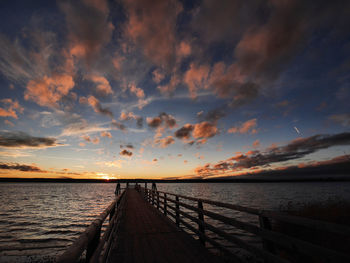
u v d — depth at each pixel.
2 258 8.91
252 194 51.03
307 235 6.25
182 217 15.36
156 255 3.83
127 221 7.14
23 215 22.59
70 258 1.09
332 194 43.66
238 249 7.74
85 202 38.59
